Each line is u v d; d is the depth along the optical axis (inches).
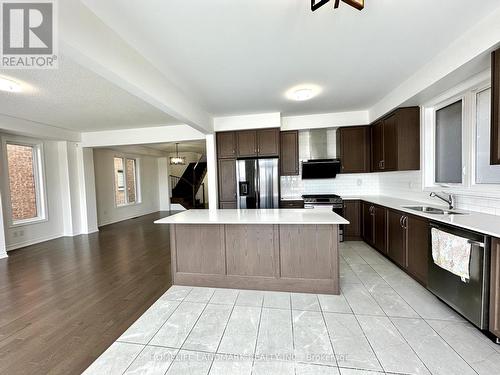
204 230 107.3
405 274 115.1
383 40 81.8
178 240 110.1
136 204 319.0
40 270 132.0
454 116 114.0
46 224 200.5
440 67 92.4
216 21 69.4
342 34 77.7
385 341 69.6
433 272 88.6
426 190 128.0
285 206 177.3
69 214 213.9
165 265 137.8
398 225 118.1
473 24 74.3
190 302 94.7
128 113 158.2
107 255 157.2
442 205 116.8
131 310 90.7
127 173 308.0
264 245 102.0
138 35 75.6
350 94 135.3
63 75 99.7
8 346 72.1
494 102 71.4
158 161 372.5
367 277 112.3
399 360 62.5
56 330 79.4
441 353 64.5
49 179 204.7
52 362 65.4
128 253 161.2
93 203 231.0
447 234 80.0
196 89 121.3
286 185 196.1
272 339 71.7
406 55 92.9
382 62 98.1
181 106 122.5
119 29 72.4
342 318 81.1
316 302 91.8
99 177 259.0
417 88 108.3
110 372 61.4
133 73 83.1
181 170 424.5
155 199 366.0
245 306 90.6
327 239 97.0
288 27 73.2
